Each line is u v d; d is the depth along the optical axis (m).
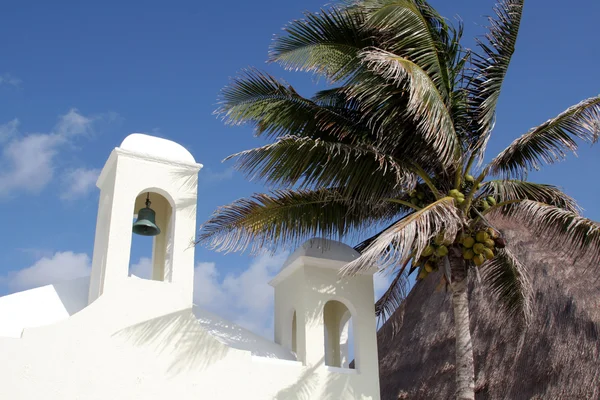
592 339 17.72
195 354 10.55
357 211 12.55
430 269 11.26
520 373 19.25
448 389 21.12
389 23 10.56
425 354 23.50
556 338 18.80
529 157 11.73
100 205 12.10
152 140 12.09
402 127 11.41
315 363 11.59
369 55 9.83
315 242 12.97
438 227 9.91
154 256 12.59
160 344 10.36
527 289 13.08
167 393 10.09
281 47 11.35
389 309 13.63
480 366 21.03
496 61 11.48
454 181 11.72
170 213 12.59
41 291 11.30
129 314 10.34
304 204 12.17
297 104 11.98
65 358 9.61
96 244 11.78
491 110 11.11
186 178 11.85
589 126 10.61
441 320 24.09
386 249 9.52
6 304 10.70
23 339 9.45
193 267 11.20
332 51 11.38
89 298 11.20
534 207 10.81
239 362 10.84
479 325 22.25
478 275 13.41
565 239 10.73
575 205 12.01
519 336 20.23
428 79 10.34
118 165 11.33
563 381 17.61
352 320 12.54
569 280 20.14
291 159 10.97
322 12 11.01
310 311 12.04
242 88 11.71
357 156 11.09
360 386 11.77
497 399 19.50
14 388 9.14
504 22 11.46
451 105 11.58
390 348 25.94
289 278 12.99
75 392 9.49
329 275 12.55
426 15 11.41
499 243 11.07
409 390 22.80
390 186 11.46
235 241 11.51
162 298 10.71
